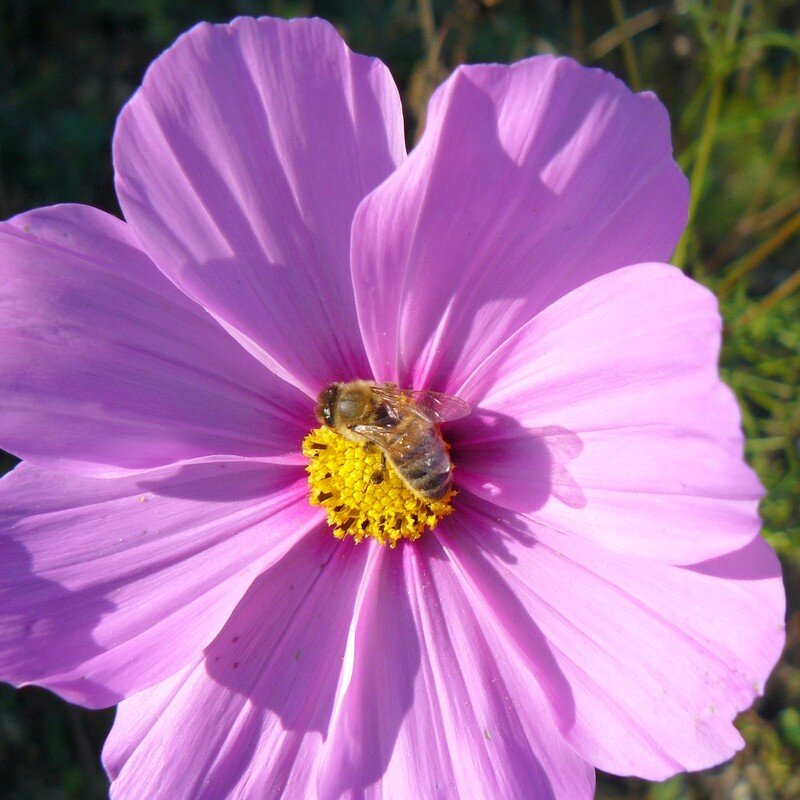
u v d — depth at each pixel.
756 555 0.06
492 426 0.07
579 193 0.07
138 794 0.07
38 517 0.07
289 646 0.08
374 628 0.08
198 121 0.07
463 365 0.07
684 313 0.06
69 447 0.07
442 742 0.07
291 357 0.08
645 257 0.07
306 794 0.07
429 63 0.11
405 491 0.08
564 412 0.07
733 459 0.05
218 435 0.08
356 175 0.07
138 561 0.07
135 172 0.07
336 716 0.07
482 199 0.07
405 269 0.07
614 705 0.07
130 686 0.07
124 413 0.07
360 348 0.08
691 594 0.07
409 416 0.07
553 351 0.07
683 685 0.07
